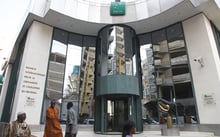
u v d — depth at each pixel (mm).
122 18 12305
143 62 12836
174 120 10445
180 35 11633
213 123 8984
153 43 12875
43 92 10812
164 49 12227
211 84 9500
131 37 12430
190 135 8031
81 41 13492
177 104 10617
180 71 11039
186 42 11156
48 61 11570
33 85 10523
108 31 12336
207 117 9273
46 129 5594
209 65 9805
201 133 8734
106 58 11766
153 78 12055
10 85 14289
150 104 11602
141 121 11297
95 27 12680
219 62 10328
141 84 12328
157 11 11188
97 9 12508
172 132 8109
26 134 3936
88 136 8523
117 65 11250
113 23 12305
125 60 11609
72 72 12375
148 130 11055
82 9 12062
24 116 4051
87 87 12320
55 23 12102
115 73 10984
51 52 11914
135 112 11211
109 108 11375
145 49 13070
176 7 10375
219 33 12859
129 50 11977
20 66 11961
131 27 12633
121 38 12078
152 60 12516
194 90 10125
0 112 14430
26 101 10016
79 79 12352
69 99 11664
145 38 13359
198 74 10156
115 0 13125
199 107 9703
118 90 10516
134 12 12250
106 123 10656
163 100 11203
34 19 11539
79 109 11602
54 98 11203
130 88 10773
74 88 12023
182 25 11594
